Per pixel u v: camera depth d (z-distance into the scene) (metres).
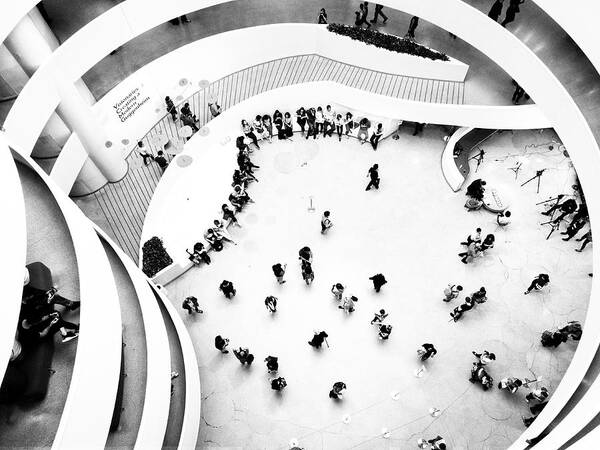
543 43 17.44
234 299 16.25
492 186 18.59
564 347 14.89
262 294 16.30
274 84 20.28
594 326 11.44
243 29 19.47
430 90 19.16
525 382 13.73
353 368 14.76
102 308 7.35
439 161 19.45
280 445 13.67
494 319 15.54
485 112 17.11
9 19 11.71
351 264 16.88
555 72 16.45
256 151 19.84
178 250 16.80
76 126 15.49
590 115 15.07
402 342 15.16
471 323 15.48
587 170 13.42
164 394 9.20
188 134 17.64
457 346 15.07
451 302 15.91
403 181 18.94
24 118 12.67
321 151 19.88
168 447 11.19
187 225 17.30
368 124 19.52
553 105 14.60
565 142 14.33
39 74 13.16
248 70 20.80
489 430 13.63
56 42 16.39
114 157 17.55
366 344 15.16
